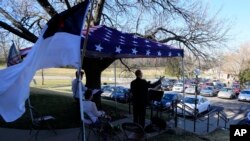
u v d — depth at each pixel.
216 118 18.50
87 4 5.04
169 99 22.50
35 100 13.88
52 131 8.76
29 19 13.60
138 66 19.14
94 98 11.79
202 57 16.14
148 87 8.73
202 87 46.12
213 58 16.53
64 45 4.85
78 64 4.88
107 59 12.55
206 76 75.00
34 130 8.84
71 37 4.88
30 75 4.52
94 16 13.73
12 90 4.45
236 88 46.34
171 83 49.75
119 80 51.56
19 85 4.45
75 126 9.36
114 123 10.06
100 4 13.72
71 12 4.93
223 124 16.81
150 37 15.32
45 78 58.00
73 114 10.80
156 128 9.52
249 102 38.47
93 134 8.37
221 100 40.44
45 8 12.44
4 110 4.42
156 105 12.41
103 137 7.42
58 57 4.84
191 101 22.95
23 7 13.33
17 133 8.47
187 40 15.64
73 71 78.06
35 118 9.31
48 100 14.10
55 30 4.81
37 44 4.65
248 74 54.34
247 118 17.80
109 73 67.38
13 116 4.39
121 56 11.37
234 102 38.12
